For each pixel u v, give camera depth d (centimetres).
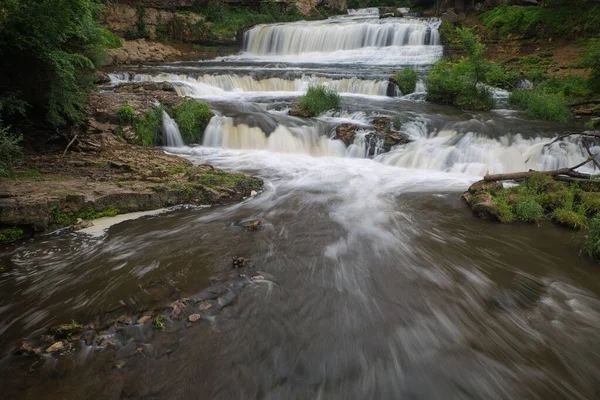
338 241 764
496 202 897
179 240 753
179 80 2009
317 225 834
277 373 446
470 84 1739
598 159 1162
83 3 1091
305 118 1510
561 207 895
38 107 1147
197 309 545
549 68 2147
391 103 1758
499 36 2623
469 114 1611
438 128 1402
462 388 432
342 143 1354
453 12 3078
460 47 2608
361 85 1978
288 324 525
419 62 2570
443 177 1167
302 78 2055
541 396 423
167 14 3164
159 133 1379
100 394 409
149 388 418
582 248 744
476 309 568
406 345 494
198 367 448
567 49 2328
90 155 1142
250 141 1399
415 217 890
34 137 1144
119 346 475
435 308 568
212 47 3253
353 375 447
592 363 469
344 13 4350
